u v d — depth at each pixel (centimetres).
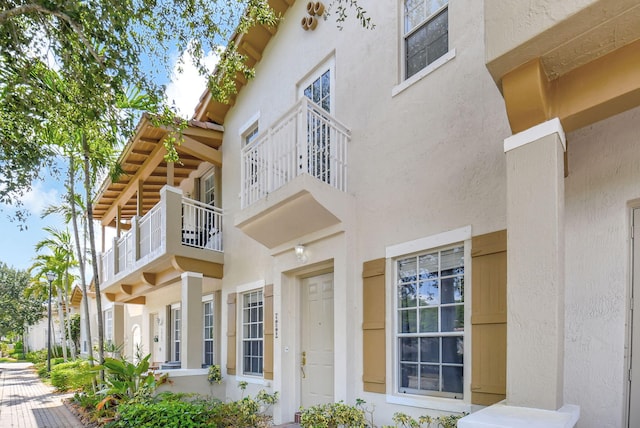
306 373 640
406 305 495
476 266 411
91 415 738
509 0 275
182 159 1051
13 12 399
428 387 455
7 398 1083
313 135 587
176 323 1162
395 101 535
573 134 345
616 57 259
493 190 411
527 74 276
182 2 519
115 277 1141
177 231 857
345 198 562
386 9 571
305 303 661
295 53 766
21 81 485
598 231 324
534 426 221
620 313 307
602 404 307
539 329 262
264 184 629
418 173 491
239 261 874
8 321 3581
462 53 458
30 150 561
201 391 832
